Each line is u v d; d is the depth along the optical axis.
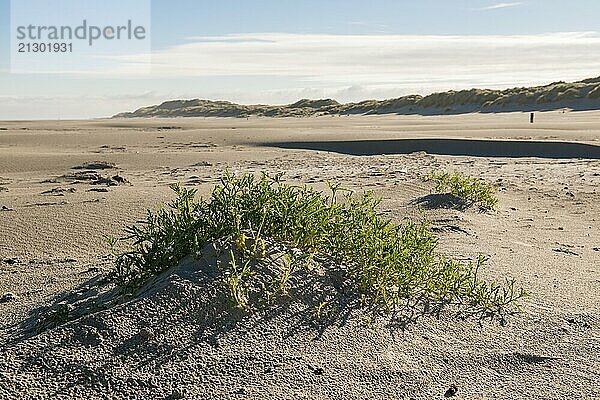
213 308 3.50
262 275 3.75
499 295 4.25
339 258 4.18
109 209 7.01
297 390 2.99
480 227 6.57
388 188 8.91
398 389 3.05
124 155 16.88
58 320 3.58
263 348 3.29
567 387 3.08
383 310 3.80
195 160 15.59
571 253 5.59
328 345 3.38
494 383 3.12
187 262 3.85
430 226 6.43
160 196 8.01
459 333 3.64
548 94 62.69
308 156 16.53
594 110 55.50
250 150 18.81
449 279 4.18
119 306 3.46
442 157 15.66
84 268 4.77
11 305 4.08
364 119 53.28
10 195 8.68
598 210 7.86
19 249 5.45
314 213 4.32
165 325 3.35
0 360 3.09
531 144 17.12
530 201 8.60
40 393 2.88
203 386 2.99
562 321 3.86
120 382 2.98
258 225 4.20
